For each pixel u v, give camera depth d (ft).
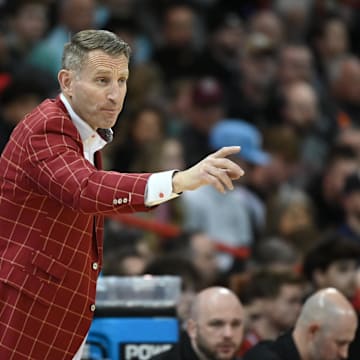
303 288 71.92
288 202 98.12
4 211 42.98
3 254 43.09
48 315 43.09
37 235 42.75
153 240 84.07
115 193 39.78
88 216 43.21
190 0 125.70
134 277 65.77
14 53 106.32
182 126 106.83
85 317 43.78
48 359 43.52
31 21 107.76
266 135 107.96
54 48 105.09
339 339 61.77
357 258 75.20
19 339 43.01
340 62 129.39
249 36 122.83
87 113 42.11
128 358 59.31
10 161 42.63
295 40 130.52
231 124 102.37
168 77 116.26
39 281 42.78
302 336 62.39
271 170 105.19
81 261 43.24
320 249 75.46
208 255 82.64
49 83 96.58
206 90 107.34
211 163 38.99
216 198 95.86
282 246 84.53
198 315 61.26
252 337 70.33
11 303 42.91
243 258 89.45
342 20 136.46
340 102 124.06
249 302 70.90
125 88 42.55
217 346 61.00
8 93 92.79
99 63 41.78
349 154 107.76
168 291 61.98
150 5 122.93
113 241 80.02
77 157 41.04
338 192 106.93
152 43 119.44
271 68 119.55
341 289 74.74
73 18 109.09
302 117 116.16
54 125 41.60
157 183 39.58
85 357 59.06
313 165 113.91
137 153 99.25
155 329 59.62
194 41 121.08
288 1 131.64
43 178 40.93
